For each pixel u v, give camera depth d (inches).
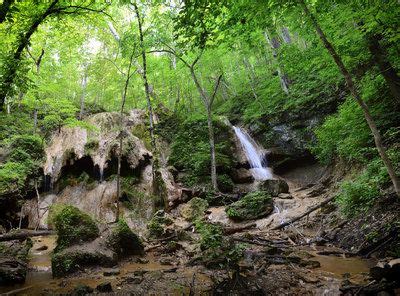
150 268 271.0
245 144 796.6
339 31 366.0
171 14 609.9
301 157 740.0
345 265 240.2
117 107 1230.3
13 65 296.4
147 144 776.9
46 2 353.4
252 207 484.1
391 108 426.3
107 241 303.9
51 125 687.1
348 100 465.4
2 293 209.8
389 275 173.3
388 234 254.1
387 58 360.2
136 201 616.7
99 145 696.4
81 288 203.8
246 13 277.3
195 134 800.9
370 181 348.5
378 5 265.6
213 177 633.6
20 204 577.9
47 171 658.8
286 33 863.7
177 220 511.8
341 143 504.7
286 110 784.9
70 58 829.8
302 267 241.4
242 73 1169.4
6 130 599.5
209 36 314.5
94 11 414.3
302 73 820.6
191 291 197.3
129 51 627.2
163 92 1098.7
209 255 265.6
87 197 631.2
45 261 317.4
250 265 243.6
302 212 452.8
